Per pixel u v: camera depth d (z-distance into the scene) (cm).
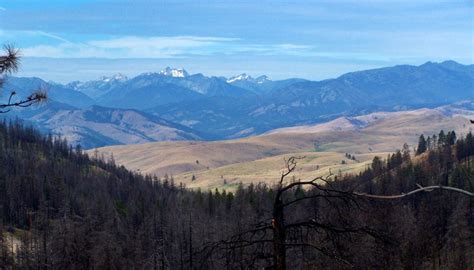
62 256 9362
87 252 9444
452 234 9431
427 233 7631
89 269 9362
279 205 1348
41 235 14338
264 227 1371
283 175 1369
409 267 5566
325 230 1268
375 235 1226
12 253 13150
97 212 18050
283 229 1334
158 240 11069
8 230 18088
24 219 19900
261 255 1341
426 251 7144
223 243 1332
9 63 1370
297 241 1360
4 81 1392
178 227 13075
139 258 11338
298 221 1351
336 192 1266
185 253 10275
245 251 1334
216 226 11481
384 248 1231
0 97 1398
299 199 1321
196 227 12244
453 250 9188
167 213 16400
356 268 1219
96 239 10081
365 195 1138
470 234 9806
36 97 1434
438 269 8288
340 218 1251
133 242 12875
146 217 16575
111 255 9725
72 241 9488
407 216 6322
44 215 18388
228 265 1316
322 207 1314
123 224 17300
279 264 1316
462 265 8812
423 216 8444
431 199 9738
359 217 1236
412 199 9819
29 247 13238
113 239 11225
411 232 6072
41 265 11494
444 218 9606
